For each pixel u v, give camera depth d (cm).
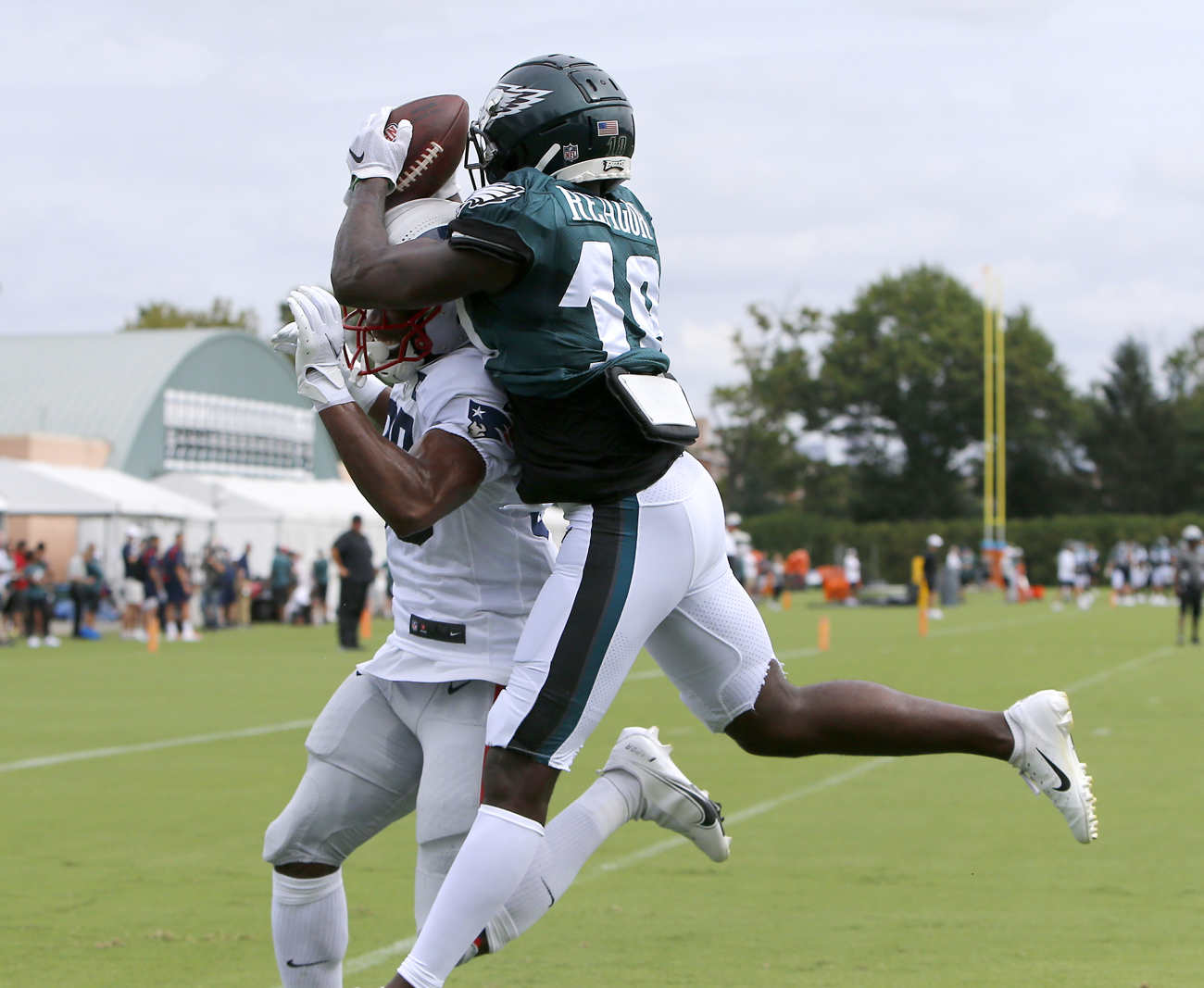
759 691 1167
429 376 1102
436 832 1092
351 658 6488
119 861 2048
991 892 1866
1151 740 3481
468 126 1145
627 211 1091
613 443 1043
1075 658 6384
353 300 1024
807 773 2945
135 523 9788
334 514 11119
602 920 1714
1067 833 2278
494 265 1008
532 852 1048
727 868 2023
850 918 1725
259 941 1608
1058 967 1497
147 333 14275
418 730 1121
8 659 6400
